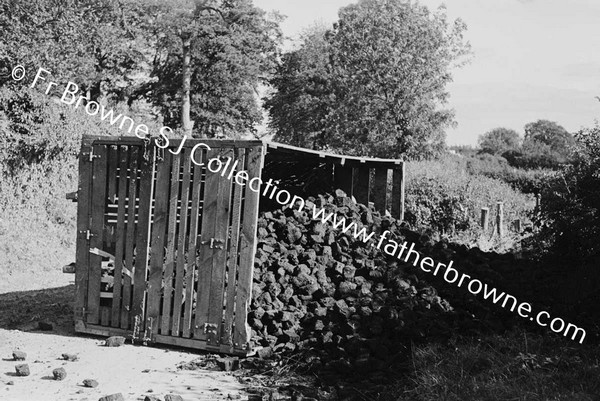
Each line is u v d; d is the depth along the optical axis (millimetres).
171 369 10094
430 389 8711
